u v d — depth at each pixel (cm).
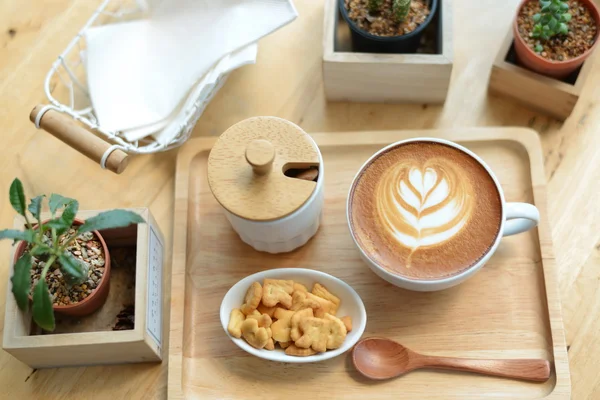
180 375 86
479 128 97
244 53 95
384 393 84
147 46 100
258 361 87
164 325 92
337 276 91
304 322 82
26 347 80
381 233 83
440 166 86
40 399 88
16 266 74
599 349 87
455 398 83
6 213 98
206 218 96
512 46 98
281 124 84
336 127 101
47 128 89
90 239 87
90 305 86
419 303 89
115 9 108
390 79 96
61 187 99
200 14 99
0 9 110
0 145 102
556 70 92
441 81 95
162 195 98
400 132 97
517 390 84
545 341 86
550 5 89
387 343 86
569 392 82
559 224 94
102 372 90
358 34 94
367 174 87
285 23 95
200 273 92
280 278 87
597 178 95
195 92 95
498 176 96
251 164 78
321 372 86
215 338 89
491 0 106
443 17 94
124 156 87
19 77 106
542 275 89
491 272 90
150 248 86
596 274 91
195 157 99
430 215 84
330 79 97
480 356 86
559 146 98
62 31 108
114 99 98
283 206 80
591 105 100
